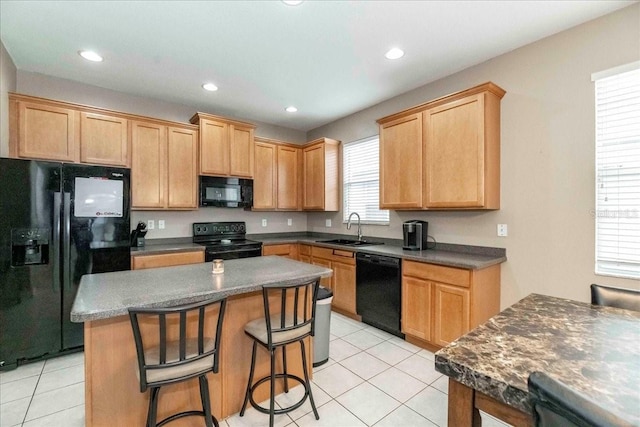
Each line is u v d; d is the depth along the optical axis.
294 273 2.02
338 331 3.19
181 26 2.26
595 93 2.21
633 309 1.38
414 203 3.05
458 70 2.99
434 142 2.88
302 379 2.03
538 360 0.85
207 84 3.31
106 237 2.81
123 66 2.90
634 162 2.06
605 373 0.78
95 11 2.09
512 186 2.64
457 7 2.05
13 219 2.41
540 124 2.47
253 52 2.64
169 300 1.45
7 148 2.64
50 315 2.55
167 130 3.53
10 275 2.40
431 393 2.09
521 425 0.75
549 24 2.26
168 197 3.53
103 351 1.48
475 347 0.94
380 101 3.85
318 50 2.61
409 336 2.90
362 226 4.18
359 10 2.08
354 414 1.87
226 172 3.94
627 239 2.10
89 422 1.45
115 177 2.86
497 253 2.73
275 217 4.93
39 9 2.06
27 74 3.00
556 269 2.40
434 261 2.61
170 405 1.67
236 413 1.89
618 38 2.10
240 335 1.92
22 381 2.23
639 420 0.58
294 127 5.07
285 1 1.98
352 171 4.38
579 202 2.28
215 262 2.04
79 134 2.99
